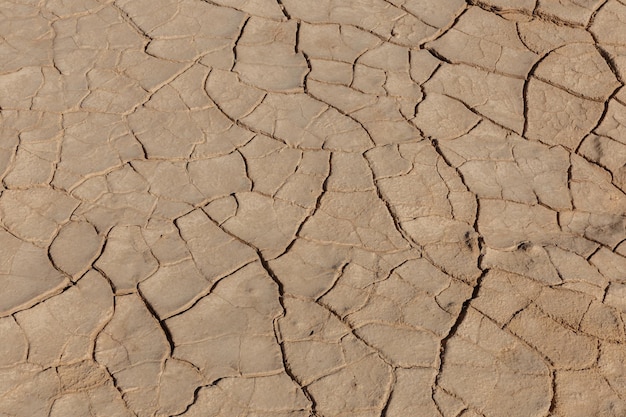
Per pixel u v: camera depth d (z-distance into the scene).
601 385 2.87
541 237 3.36
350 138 3.71
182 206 3.38
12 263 3.12
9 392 2.75
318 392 2.80
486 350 2.94
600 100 3.97
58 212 3.32
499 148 3.72
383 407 2.77
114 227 3.27
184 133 3.68
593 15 4.38
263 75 3.98
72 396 2.74
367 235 3.32
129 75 3.93
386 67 4.07
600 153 3.73
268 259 3.20
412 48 4.19
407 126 3.79
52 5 4.29
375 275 3.16
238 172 3.53
